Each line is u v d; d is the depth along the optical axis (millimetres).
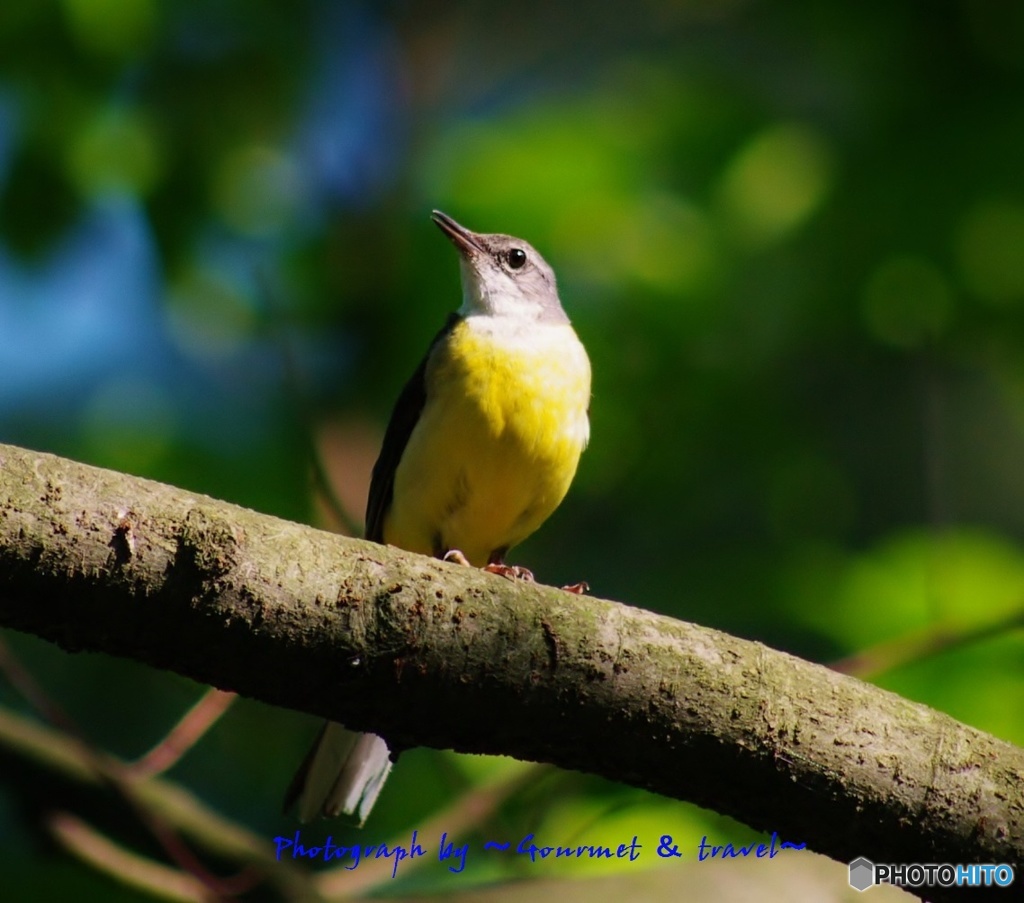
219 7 11703
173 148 11609
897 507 13367
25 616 4754
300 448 11578
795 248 12086
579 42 15797
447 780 9734
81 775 9000
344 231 12469
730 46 13750
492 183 12398
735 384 12484
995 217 11695
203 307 11875
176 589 4758
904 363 13195
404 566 5051
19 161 11367
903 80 12109
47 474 4734
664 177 12570
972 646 9773
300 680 4961
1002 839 5281
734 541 12391
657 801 8977
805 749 5203
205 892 8484
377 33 13828
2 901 9289
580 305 12125
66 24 11305
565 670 5078
